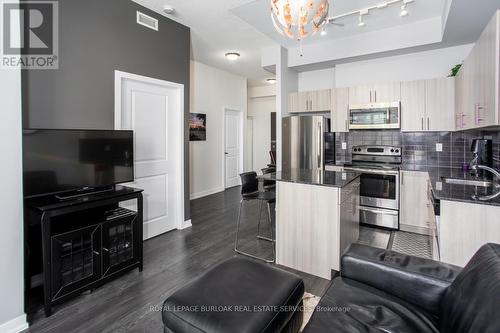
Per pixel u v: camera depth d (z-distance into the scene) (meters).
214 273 1.59
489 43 1.82
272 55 4.66
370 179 3.86
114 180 2.59
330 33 4.03
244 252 3.03
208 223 4.06
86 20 2.62
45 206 1.97
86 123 2.65
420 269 1.37
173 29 3.55
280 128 4.73
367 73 4.38
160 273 2.56
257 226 3.91
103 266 2.27
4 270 1.74
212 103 6.06
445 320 1.15
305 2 1.79
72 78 2.53
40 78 2.33
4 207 1.74
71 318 1.92
